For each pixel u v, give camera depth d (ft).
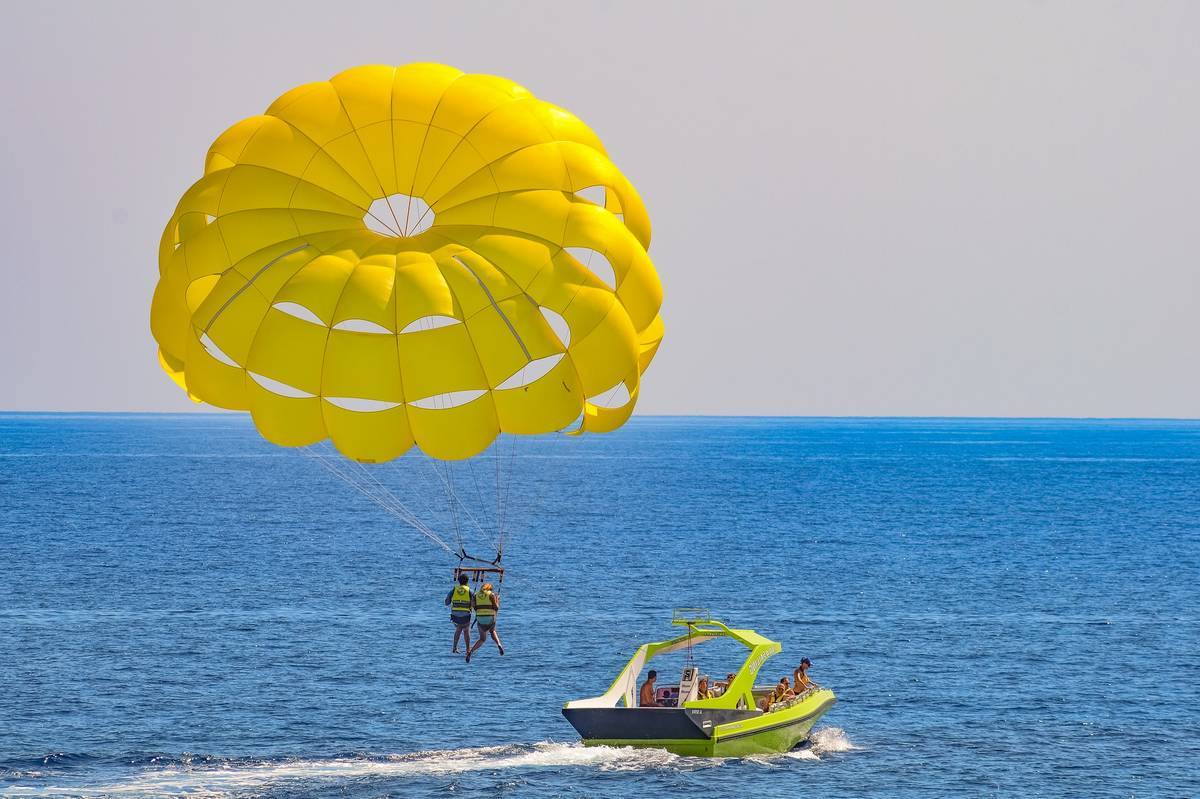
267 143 359.66
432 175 364.58
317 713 492.13
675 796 387.34
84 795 378.32
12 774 400.67
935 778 417.69
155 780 396.16
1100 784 415.23
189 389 362.94
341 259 348.79
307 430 356.59
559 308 355.15
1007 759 441.27
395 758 426.10
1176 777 422.82
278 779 398.83
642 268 371.35
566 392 358.64
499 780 399.44
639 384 373.40
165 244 366.02
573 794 386.73
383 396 349.00
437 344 349.00
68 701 503.20
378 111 360.89
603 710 424.05
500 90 374.84
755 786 400.67
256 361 349.20
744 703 440.45
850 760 437.58
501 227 359.25
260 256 352.49
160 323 363.56
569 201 364.17
